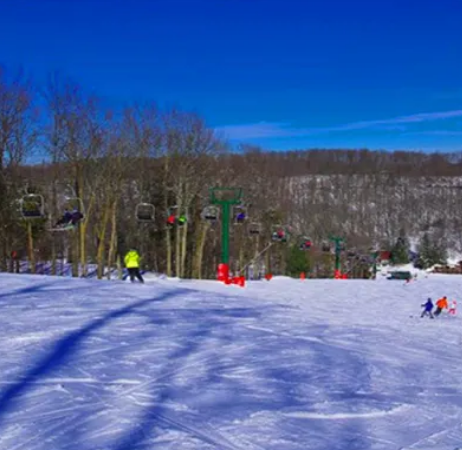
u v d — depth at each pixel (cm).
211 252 5847
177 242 4388
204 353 831
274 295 2633
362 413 573
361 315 1820
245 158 5378
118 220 5031
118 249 5269
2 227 3678
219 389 640
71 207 3462
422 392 670
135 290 1797
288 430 513
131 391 624
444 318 2034
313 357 834
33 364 731
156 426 509
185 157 4303
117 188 3847
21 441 469
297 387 662
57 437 479
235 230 5634
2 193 3550
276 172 6125
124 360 769
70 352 809
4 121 3509
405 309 2372
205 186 4522
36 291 1638
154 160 4406
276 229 4950
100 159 3678
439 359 901
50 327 1012
